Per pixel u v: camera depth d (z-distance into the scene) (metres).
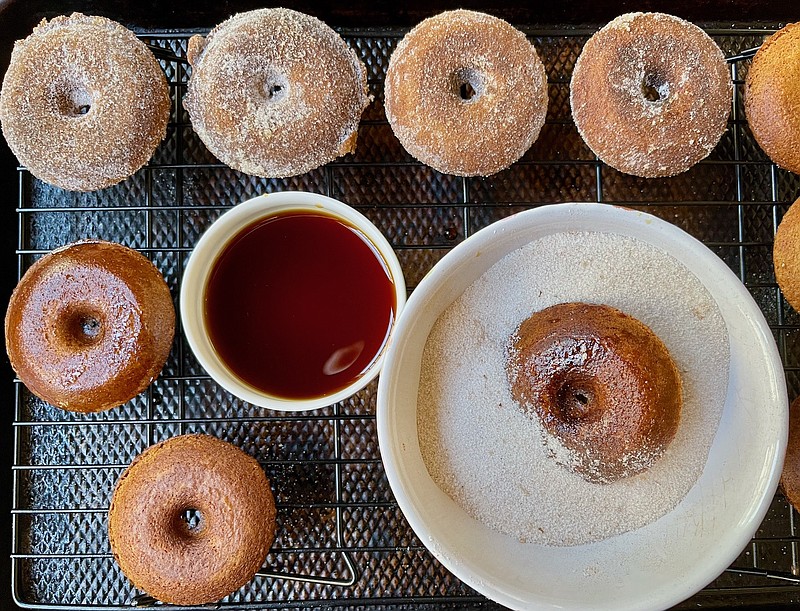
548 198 0.35
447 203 0.35
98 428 0.35
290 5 0.35
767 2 0.35
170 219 0.35
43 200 0.35
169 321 0.33
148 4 0.35
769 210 0.36
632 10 0.35
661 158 0.32
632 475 0.30
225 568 0.31
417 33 0.33
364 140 0.35
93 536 0.35
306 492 0.35
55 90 0.32
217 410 0.35
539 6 0.35
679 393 0.30
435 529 0.29
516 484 0.31
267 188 0.35
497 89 0.32
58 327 0.32
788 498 0.33
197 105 0.32
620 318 0.30
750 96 0.33
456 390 0.31
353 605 0.34
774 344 0.29
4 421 0.35
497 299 0.32
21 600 0.34
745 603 0.35
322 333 0.33
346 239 0.32
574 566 0.31
